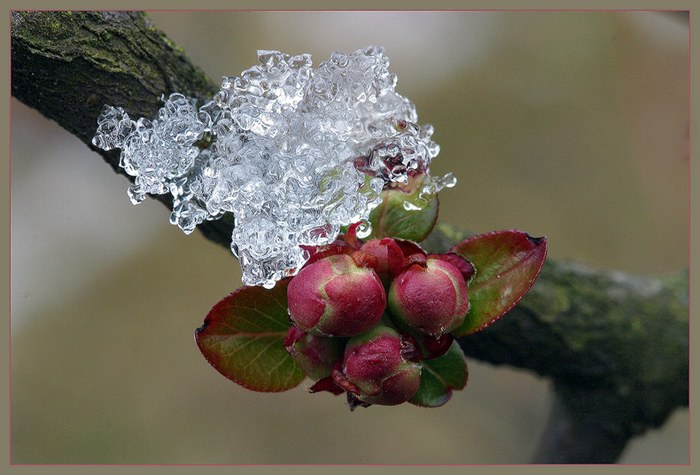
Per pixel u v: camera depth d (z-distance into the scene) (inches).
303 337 13.1
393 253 13.1
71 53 13.8
